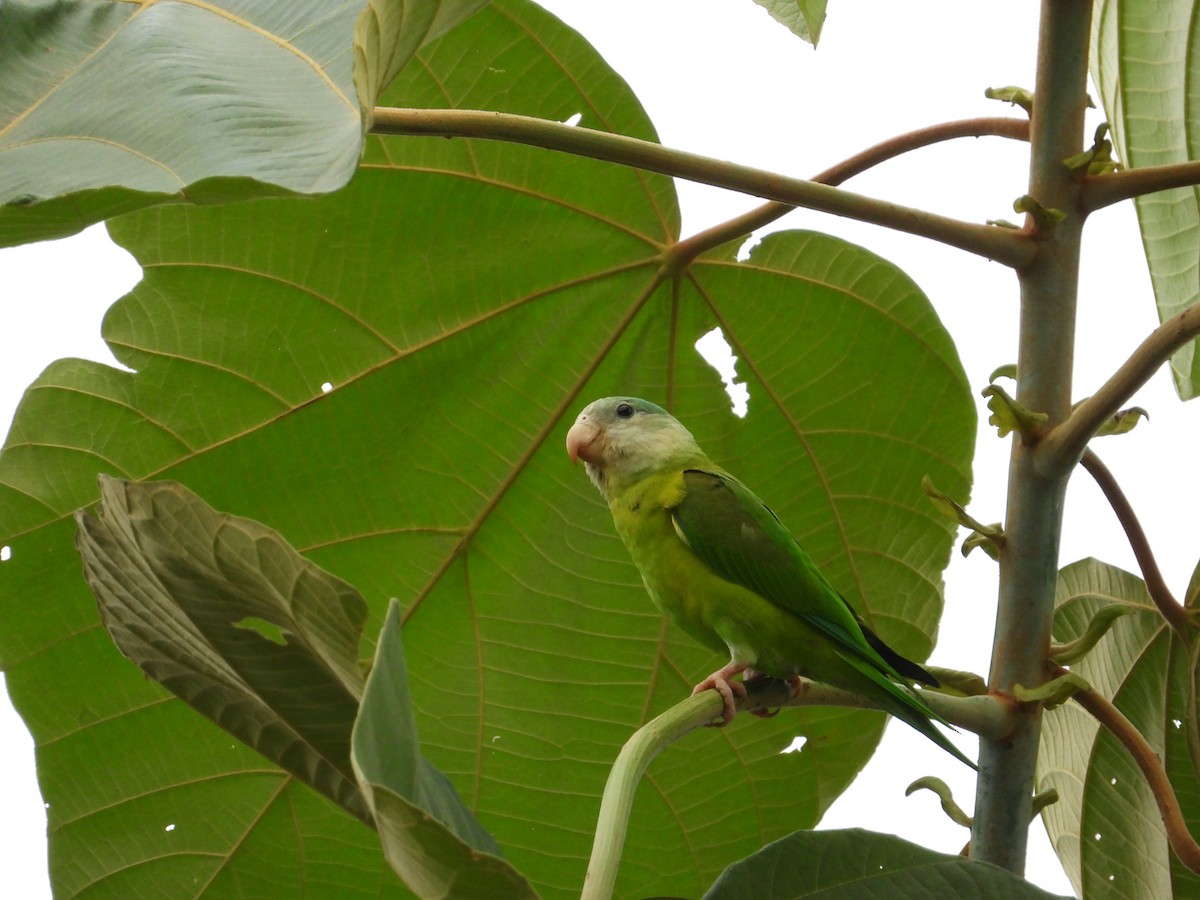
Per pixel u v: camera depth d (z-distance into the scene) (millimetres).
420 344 4883
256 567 2844
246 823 4820
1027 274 3818
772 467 5242
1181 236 4996
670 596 5031
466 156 4629
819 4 4074
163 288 4680
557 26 4539
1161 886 4652
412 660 5141
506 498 5098
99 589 3412
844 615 4852
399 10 2607
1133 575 4633
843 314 4949
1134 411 3924
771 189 3633
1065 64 3799
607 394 5168
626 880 5266
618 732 5223
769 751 5152
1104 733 4715
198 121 2488
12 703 4625
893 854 3324
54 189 2355
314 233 4664
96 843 4727
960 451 5039
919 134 4172
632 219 4809
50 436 4629
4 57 2750
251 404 4789
